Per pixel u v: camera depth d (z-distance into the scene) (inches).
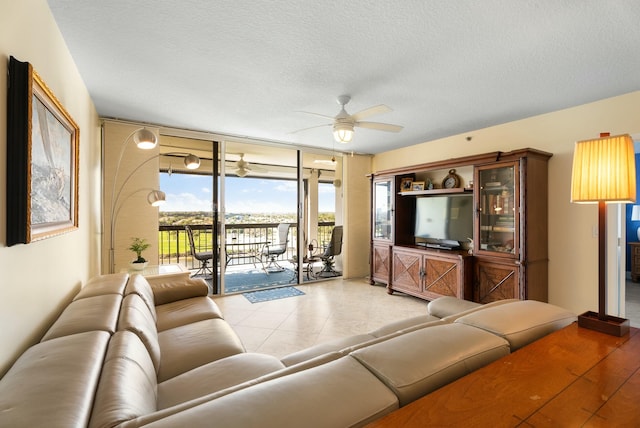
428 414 28.0
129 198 143.0
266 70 94.4
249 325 125.6
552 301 129.0
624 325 47.2
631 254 206.7
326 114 133.9
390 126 112.0
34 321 54.6
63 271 72.9
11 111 46.3
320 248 233.5
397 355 35.1
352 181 217.3
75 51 83.3
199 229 212.2
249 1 64.2
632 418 28.0
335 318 134.3
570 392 32.0
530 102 119.4
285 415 25.4
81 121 97.3
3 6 44.9
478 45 79.8
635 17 67.7
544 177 129.7
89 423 29.0
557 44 79.0
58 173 66.1
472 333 41.6
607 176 49.5
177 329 79.7
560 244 127.6
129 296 73.5
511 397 30.9
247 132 165.0
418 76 97.6
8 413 27.8
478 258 138.9
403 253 169.9
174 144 175.6
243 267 245.6
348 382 30.4
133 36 76.8
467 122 145.1
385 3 64.4
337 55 85.5
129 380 38.3
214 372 58.2
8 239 45.3
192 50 83.4
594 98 115.3
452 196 162.6
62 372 35.6
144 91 110.5
